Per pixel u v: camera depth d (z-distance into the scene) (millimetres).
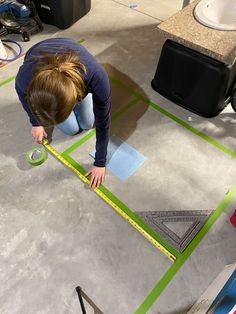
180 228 1578
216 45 1617
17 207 1660
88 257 1498
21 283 1428
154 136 1942
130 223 1591
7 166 1821
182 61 1835
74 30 2682
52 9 2529
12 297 1394
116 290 1408
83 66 1024
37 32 2670
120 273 1451
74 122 1795
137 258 1491
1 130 1990
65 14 2553
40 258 1496
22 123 2023
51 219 1616
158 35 2588
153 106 2100
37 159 1817
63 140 1937
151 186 1727
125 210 1641
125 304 1374
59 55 1005
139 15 2814
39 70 961
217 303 1025
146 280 1432
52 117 982
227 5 1894
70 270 1462
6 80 2279
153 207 1648
